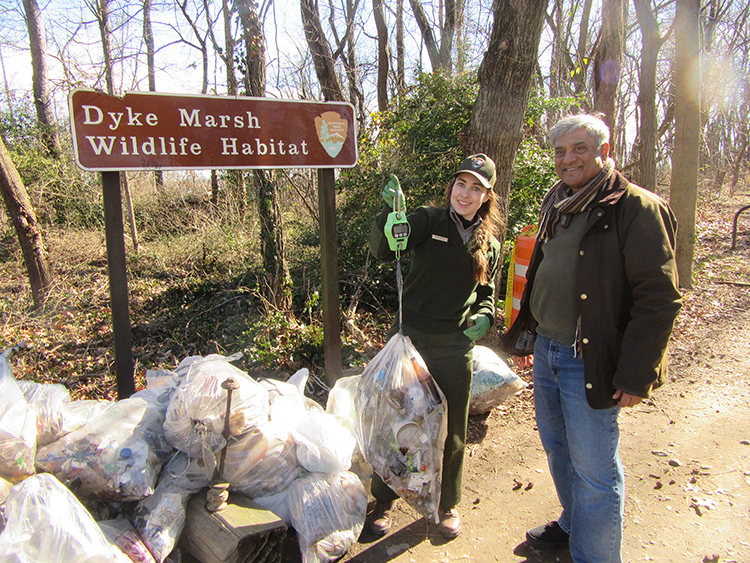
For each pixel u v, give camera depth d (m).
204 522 2.13
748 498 2.77
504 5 3.81
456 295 2.31
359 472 2.72
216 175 8.52
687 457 3.18
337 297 3.83
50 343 4.70
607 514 2.01
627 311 1.94
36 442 2.10
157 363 4.53
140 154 2.93
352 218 5.99
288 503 2.36
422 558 2.36
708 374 4.39
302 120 3.42
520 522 2.62
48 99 10.41
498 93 4.00
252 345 4.39
